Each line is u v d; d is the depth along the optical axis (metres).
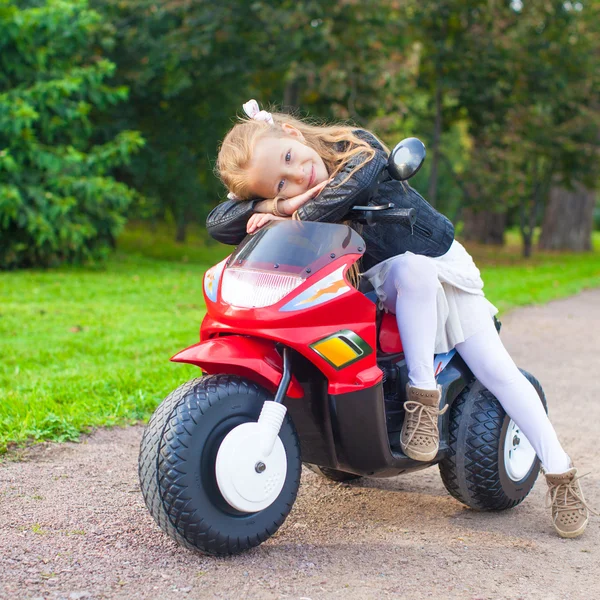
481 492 3.29
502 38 18.23
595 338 8.45
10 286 10.82
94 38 16.08
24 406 4.57
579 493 3.12
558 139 20.14
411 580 2.67
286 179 2.91
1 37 13.10
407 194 3.09
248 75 17.36
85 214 14.05
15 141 12.83
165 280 12.33
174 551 2.86
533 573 2.76
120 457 4.04
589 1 19.19
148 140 17.92
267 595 2.52
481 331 3.19
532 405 3.18
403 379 3.09
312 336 2.70
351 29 15.96
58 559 2.77
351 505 3.49
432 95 20.30
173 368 5.79
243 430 2.68
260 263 2.84
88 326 7.75
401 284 2.97
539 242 27.89
